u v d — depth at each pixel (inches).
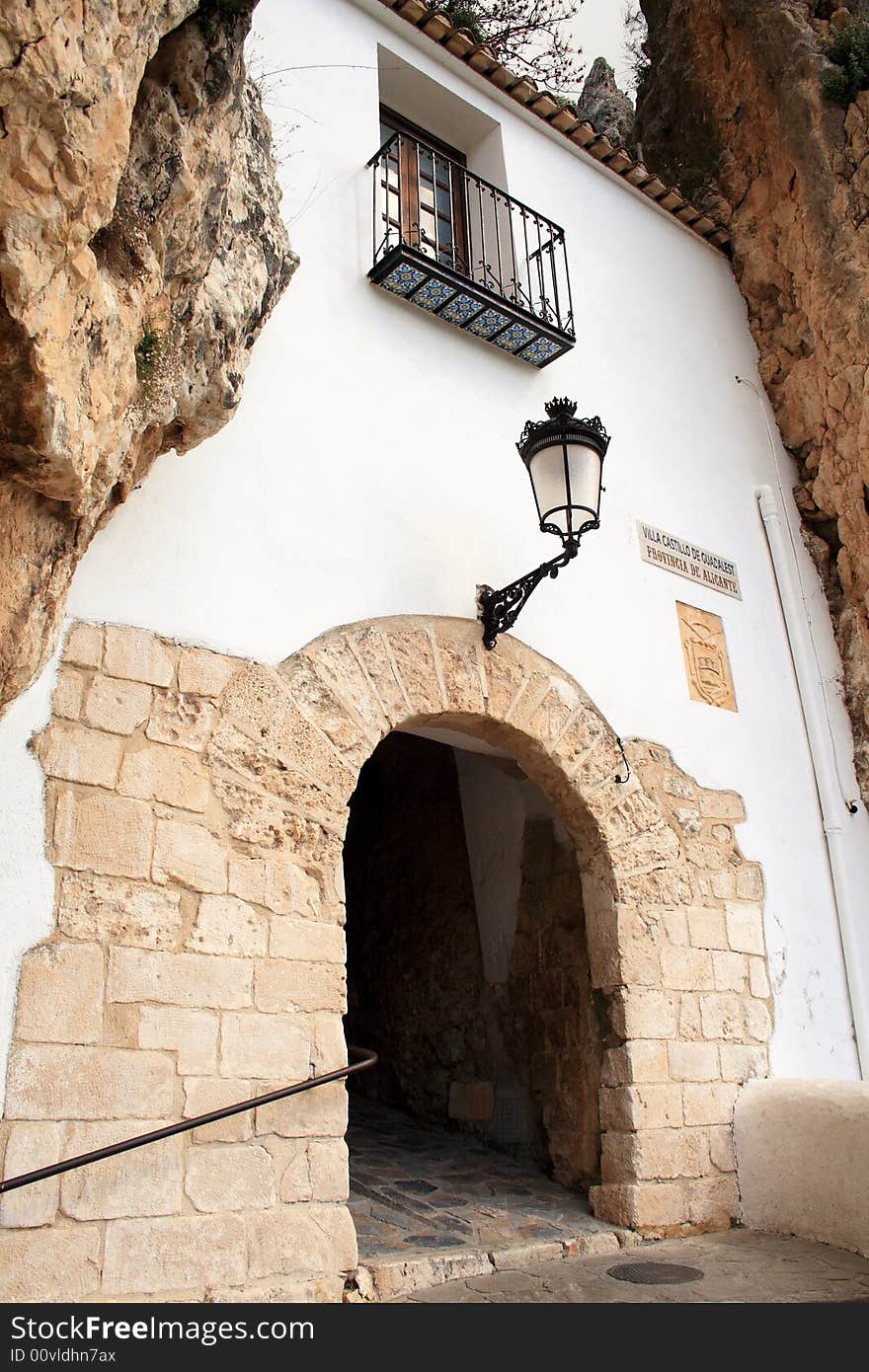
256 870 153.7
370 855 311.0
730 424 298.4
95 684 147.3
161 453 161.6
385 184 234.1
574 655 221.0
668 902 213.8
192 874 147.0
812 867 250.2
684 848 223.3
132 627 154.5
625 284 286.2
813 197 305.3
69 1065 128.1
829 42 314.5
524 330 231.1
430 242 253.3
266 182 169.2
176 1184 132.2
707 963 215.3
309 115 222.1
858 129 300.0
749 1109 205.0
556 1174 214.5
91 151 90.0
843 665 289.3
